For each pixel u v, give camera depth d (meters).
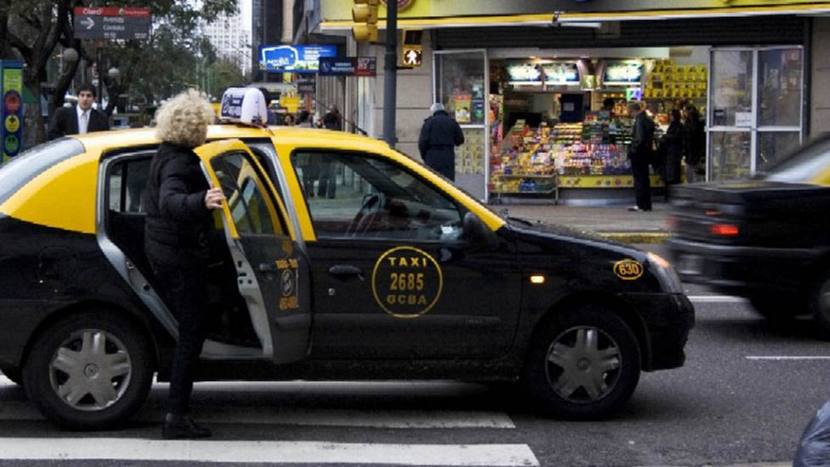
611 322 7.34
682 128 21.69
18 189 6.87
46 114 42.75
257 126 7.34
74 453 6.53
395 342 7.11
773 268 9.98
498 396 8.16
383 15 21.70
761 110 21.33
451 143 19.09
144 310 6.80
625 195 22.84
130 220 6.91
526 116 23.19
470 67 22.73
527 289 7.21
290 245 6.80
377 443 6.89
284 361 6.77
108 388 6.86
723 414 7.75
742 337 10.52
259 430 7.15
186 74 60.94
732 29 21.33
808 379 8.82
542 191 22.83
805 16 20.67
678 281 7.66
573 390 7.39
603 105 22.97
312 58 27.08
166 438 6.80
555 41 22.38
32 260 6.72
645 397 8.22
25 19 35.50
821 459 4.37
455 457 6.63
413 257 7.11
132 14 27.86
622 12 20.86
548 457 6.67
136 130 7.31
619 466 6.54
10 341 6.71
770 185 10.29
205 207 6.28
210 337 6.95
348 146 7.20
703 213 10.35
